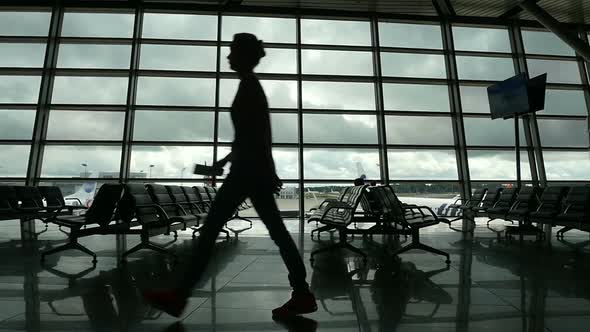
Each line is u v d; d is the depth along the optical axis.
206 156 9.41
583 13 10.31
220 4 9.84
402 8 10.17
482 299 2.22
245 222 8.02
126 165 9.17
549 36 10.61
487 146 9.84
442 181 9.78
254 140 1.84
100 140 9.17
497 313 1.96
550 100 10.23
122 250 4.14
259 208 1.89
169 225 3.67
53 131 9.09
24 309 2.01
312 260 3.48
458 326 1.76
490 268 3.16
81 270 3.05
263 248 4.27
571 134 10.02
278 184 1.91
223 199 1.82
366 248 4.36
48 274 2.90
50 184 9.01
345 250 4.15
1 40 9.28
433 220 3.90
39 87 9.15
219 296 2.28
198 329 1.71
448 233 6.02
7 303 2.12
